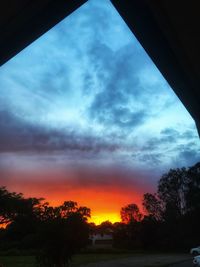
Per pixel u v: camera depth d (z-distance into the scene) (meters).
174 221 71.75
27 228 57.94
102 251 62.59
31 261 40.06
